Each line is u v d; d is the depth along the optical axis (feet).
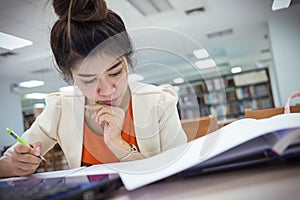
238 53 23.24
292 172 0.90
